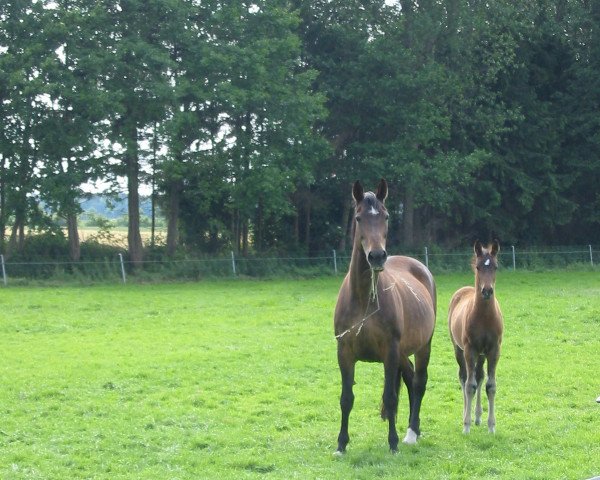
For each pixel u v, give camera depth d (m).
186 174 32.53
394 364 9.19
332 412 11.49
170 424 10.93
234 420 11.05
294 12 33.44
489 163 38.25
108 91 29.75
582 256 37.66
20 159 31.09
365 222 8.77
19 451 9.54
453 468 8.60
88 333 18.69
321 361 15.18
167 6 30.30
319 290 27.20
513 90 39.16
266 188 31.16
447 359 15.40
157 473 8.66
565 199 40.16
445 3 35.62
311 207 37.47
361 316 9.09
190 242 35.84
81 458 9.27
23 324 19.75
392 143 35.44
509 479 8.22
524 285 28.50
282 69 32.78
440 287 28.11
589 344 16.86
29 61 29.45
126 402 12.22
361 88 35.22
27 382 13.45
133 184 32.44
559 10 41.38
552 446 9.53
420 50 36.28
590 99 40.38
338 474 8.41
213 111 33.34
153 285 29.06
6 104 30.78
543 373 13.99
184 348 16.61
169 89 30.06
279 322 19.98
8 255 31.56
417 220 40.22
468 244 40.69
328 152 33.84
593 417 10.99
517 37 39.16
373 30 36.75
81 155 30.58
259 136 33.47
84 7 31.12
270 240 37.88
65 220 35.12
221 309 22.39
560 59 41.38
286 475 8.48
